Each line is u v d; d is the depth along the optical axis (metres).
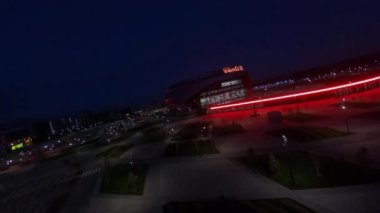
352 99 105.38
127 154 89.69
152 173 60.25
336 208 31.80
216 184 46.66
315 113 94.75
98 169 76.81
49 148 172.50
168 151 80.81
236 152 64.94
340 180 38.78
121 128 181.25
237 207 36.78
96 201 49.81
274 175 45.50
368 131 60.56
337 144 55.81
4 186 85.69
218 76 189.50
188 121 147.25
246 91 190.25
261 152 60.84
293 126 81.00
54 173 87.19
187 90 192.50
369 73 141.00
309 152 54.28
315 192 36.78
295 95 128.62
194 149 76.06
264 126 90.44
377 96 100.25
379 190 34.00
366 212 29.86
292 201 35.47
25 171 107.00
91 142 150.50
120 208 44.28
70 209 48.91
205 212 37.12
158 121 182.25
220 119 128.50
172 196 44.88
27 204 59.09
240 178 47.34
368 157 45.28
